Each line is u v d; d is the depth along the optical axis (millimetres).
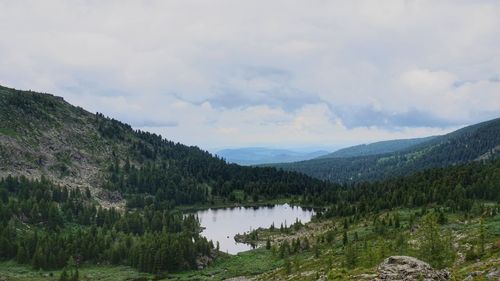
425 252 77938
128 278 155500
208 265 173125
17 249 175250
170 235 188375
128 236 194375
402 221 186000
